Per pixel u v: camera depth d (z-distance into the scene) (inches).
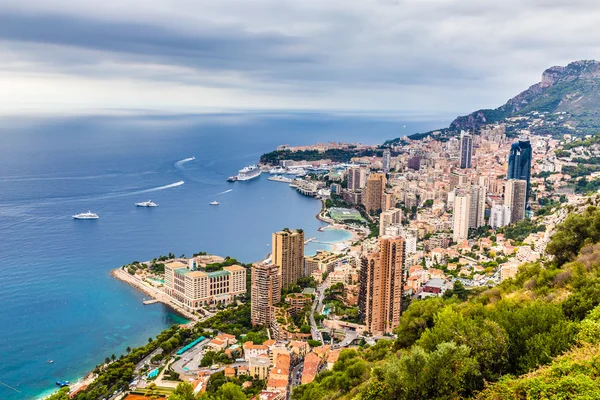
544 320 4921.3
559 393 3715.6
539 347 4534.9
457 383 4500.5
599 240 7815.0
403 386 4729.3
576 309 5162.4
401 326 7682.1
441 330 5374.0
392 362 5191.9
